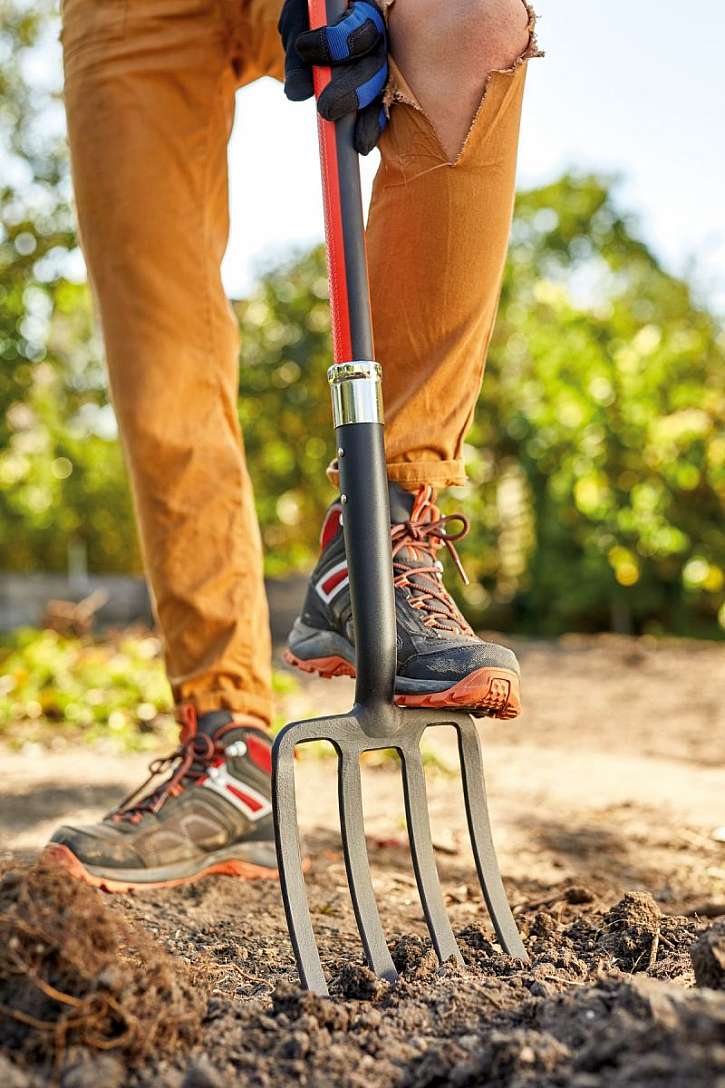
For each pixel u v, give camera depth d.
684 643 8.97
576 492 10.62
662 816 3.22
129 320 2.09
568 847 2.81
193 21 2.06
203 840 2.18
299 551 12.65
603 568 10.70
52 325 8.27
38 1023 1.11
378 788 3.60
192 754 2.20
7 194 7.41
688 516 10.41
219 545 2.16
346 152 1.48
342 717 1.42
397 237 1.63
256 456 11.93
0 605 9.81
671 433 10.20
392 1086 1.10
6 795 3.26
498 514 12.18
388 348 1.66
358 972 1.33
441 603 1.60
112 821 2.13
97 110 2.06
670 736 4.89
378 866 2.54
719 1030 0.98
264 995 1.39
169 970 1.23
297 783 3.62
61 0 2.15
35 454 14.13
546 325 12.21
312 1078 1.11
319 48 1.50
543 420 11.02
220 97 2.12
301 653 1.80
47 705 5.00
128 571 17.39
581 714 5.50
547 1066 1.06
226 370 2.18
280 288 12.15
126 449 2.15
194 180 2.11
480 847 1.53
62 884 1.18
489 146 1.58
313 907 2.14
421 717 1.50
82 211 2.10
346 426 1.44
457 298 1.64
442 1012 1.24
